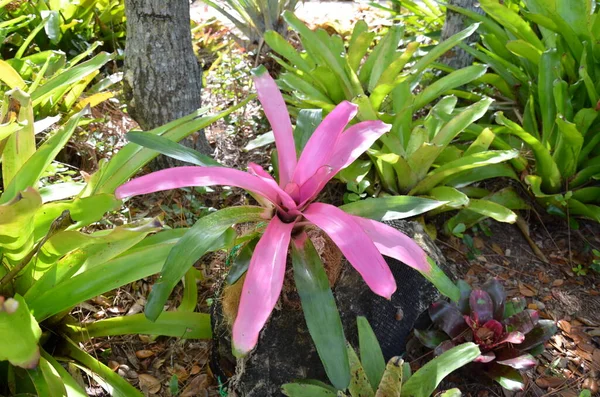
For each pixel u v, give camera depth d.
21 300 0.76
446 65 1.79
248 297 0.74
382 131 0.88
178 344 1.11
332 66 1.41
